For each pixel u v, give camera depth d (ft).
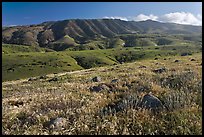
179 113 32.17
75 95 49.73
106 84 59.36
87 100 42.93
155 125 30.17
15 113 40.04
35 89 74.23
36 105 44.06
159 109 35.09
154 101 37.04
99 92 52.29
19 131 31.73
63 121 33.27
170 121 30.53
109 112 35.73
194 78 52.01
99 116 34.58
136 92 46.29
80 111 36.47
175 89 47.11
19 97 57.26
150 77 65.31
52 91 60.85
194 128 28.43
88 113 35.81
